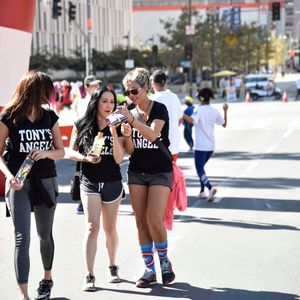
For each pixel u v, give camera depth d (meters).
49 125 11.52
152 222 12.54
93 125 12.59
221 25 156.38
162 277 13.01
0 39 22.17
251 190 24.27
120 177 12.77
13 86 22.64
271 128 52.00
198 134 21.86
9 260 14.96
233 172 29.16
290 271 13.91
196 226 18.28
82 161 12.34
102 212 12.80
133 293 12.52
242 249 15.75
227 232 17.53
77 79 133.50
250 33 168.62
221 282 13.20
